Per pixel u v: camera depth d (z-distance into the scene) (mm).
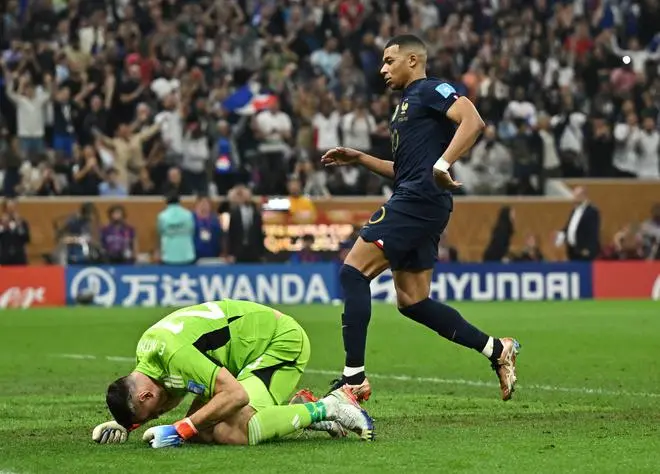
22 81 50344
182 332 14547
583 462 13641
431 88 16953
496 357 17516
